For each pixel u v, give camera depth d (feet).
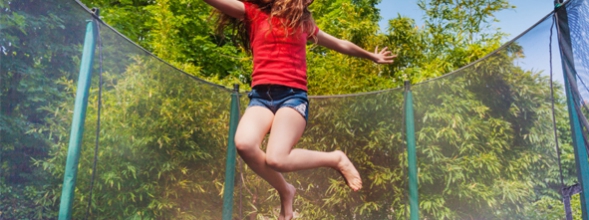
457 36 16.52
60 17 5.39
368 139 10.48
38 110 5.11
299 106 5.51
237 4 5.65
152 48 18.12
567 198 6.47
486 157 8.45
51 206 5.22
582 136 5.89
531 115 7.27
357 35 16.56
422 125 9.79
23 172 4.92
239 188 10.45
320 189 10.69
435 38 16.52
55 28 5.32
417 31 16.53
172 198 8.26
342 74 15.52
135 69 7.26
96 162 6.13
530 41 7.14
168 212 8.11
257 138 5.33
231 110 10.16
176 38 18.99
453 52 15.62
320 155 5.76
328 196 10.66
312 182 10.72
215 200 9.62
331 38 6.26
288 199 6.05
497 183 8.21
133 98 7.25
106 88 6.45
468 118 8.84
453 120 9.14
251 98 5.76
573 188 6.30
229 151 9.93
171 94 8.42
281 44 5.59
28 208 4.96
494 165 8.29
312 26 5.92
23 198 4.91
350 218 10.52
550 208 6.91
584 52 5.65
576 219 6.75
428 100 9.66
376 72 16.10
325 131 10.77
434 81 9.53
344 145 10.64
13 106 4.81
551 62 6.64
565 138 6.45
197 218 8.97
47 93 5.21
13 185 4.80
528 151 7.43
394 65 16.37
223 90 10.12
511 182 7.86
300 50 5.73
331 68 15.44
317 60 16.06
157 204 7.79
